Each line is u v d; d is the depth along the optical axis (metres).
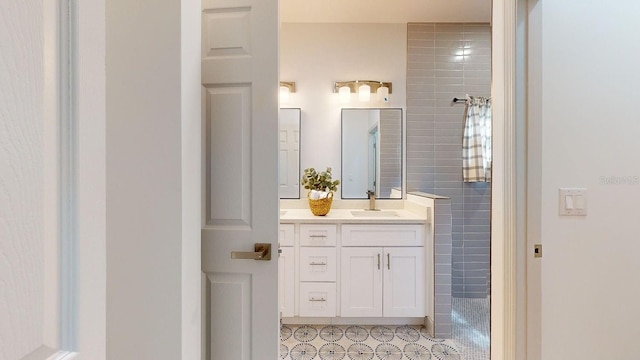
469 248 2.92
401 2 2.54
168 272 0.92
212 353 1.16
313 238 2.34
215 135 1.16
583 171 1.25
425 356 2.01
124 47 0.92
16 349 0.31
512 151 1.21
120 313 0.93
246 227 1.16
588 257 1.25
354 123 2.89
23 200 0.32
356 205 2.89
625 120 1.26
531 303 1.22
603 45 1.25
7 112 0.30
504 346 1.24
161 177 0.91
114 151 0.92
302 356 2.00
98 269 0.43
